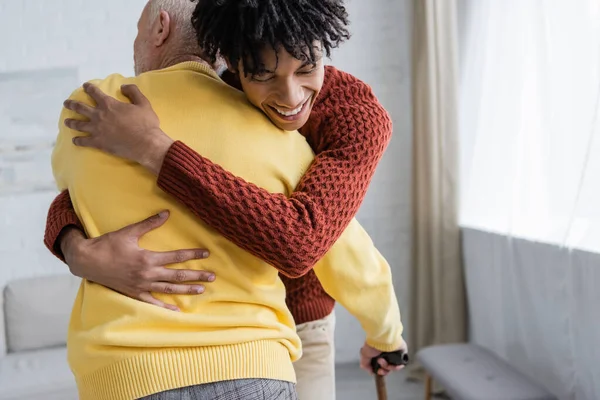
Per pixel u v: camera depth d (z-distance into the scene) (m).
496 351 3.22
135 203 0.90
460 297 3.57
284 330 0.93
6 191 3.72
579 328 2.46
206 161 0.86
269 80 0.88
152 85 0.95
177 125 0.91
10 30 3.71
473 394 2.38
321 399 1.42
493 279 3.21
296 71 0.87
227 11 0.84
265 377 0.87
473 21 3.40
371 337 1.25
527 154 2.88
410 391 3.53
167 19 1.07
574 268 2.47
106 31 3.82
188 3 1.08
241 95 0.96
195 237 0.89
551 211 2.71
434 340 3.63
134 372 0.83
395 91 4.11
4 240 3.71
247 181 0.90
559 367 2.64
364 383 3.70
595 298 2.33
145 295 0.87
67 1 3.77
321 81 0.91
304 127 1.04
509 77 3.04
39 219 3.76
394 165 4.12
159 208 0.90
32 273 3.74
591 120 2.44
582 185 2.41
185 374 0.83
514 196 3.00
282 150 0.94
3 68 3.71
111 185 0.91
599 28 2.38
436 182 3.56
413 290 3.79
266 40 0.82
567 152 2.59
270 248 0.86
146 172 0.90
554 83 2.64
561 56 2.59
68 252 0.92
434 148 3.55
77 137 0.92
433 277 3.60
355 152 0.97
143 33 1.11
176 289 0.87
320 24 0.85
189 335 0.84
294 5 0.83
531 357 2.87
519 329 2.97
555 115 2.64
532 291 2.83
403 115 4.12
